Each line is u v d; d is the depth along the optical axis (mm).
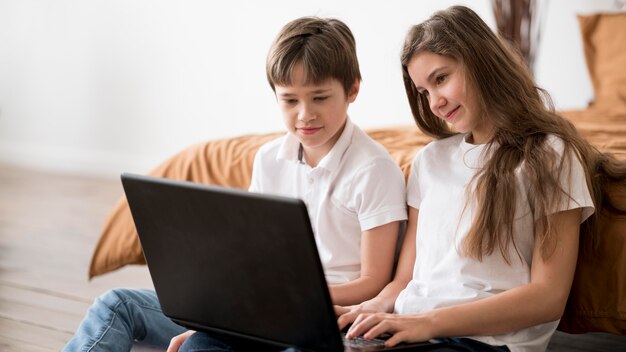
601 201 1674
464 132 1672
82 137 4863
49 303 2631
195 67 4477
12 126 5070
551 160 1524
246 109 4375
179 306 1507
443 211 1633
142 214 1444
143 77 4633
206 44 4422
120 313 1787
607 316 1680
